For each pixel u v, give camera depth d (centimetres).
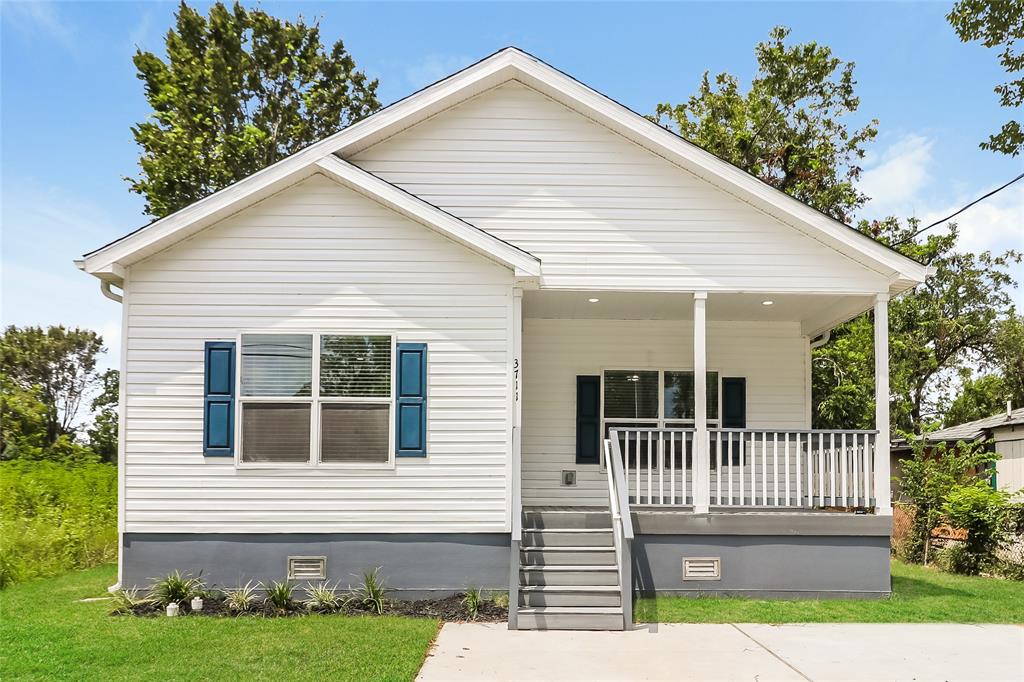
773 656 790
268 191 1041
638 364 1366
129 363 1030
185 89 2527
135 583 1016
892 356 3372
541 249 1130
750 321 1381
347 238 1055
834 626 916
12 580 1133
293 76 2706
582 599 945
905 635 877
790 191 2230
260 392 1037
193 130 2484
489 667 743
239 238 1048
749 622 932
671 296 1157
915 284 1120
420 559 1030
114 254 1002
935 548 1452
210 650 776
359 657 755
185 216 1013
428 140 1148
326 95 2728
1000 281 3884
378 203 1058
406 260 1056
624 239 1129
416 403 1040
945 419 3800
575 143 1145
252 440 1033
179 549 1020
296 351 1043
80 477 1567
